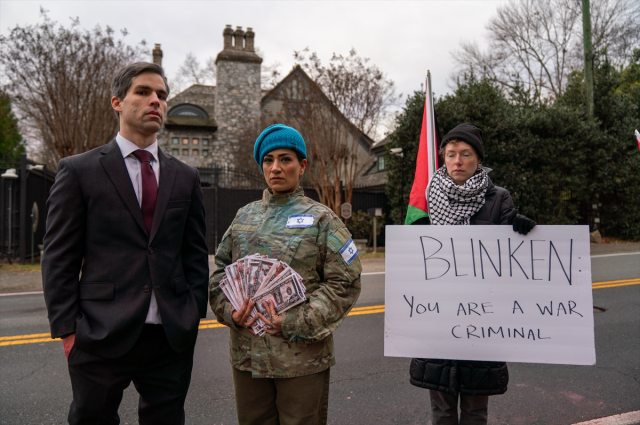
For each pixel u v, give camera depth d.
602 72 15.50
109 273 1.82
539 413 3.00
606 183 14.22
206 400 3.26
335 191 15.30
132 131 1.94
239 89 27.81
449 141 2.22
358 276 1.93
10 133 25.77
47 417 3.00
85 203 1.84
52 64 12.55
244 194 13.91
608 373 3.70
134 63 1.94
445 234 2.09
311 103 15.41
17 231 11.52
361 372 3.77
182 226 2.00
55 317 1.74
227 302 1.93
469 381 2.06
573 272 1.99
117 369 1.79
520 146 13.20
